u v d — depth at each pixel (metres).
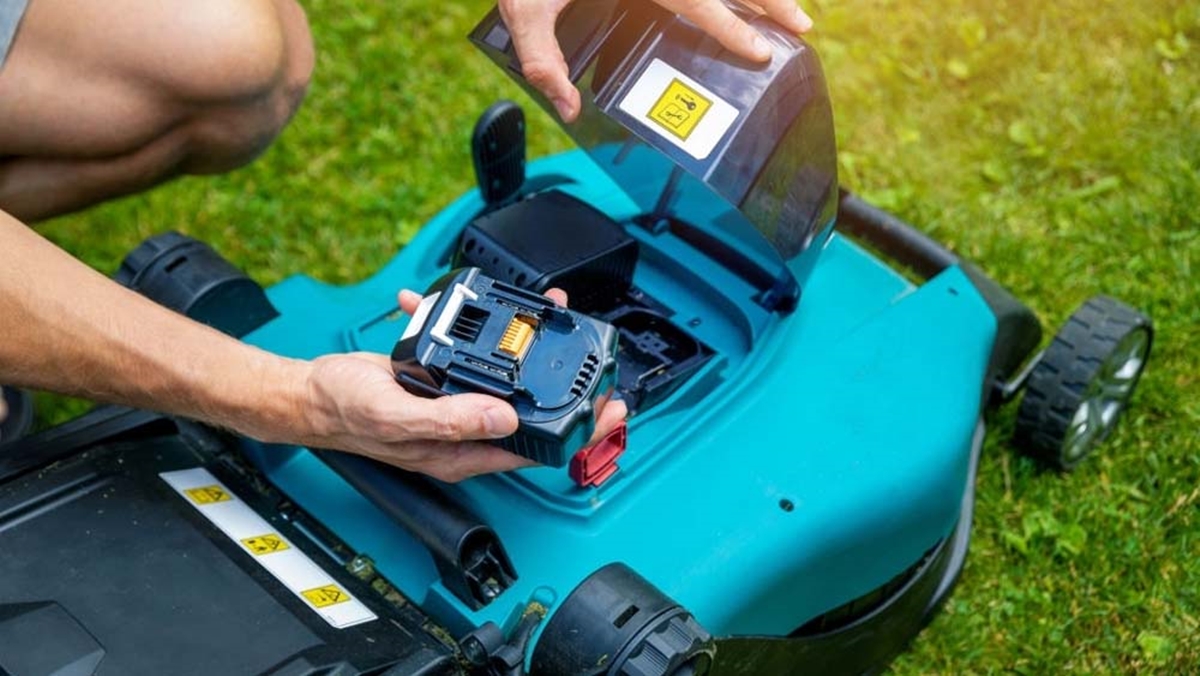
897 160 1.89
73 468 1.27
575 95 1.28
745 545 1.27
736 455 1.33
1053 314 1.73
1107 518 1.55
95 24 1.34
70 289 1.19
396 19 2.05
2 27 1.32
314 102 1.96
